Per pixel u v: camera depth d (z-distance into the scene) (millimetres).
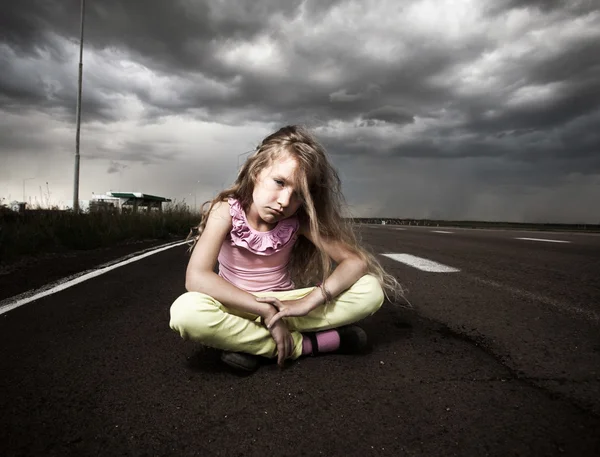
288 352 1851
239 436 1285
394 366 1858
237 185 1858
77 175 15047
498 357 1947
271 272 2000
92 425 1361
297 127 1835
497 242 9242
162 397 1568
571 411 1399
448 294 3398
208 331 1682
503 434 1263
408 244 8836
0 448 1226
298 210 2002
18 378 1747
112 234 8234
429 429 1304
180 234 11820
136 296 3377
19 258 5430
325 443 1236
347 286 1915
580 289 3547
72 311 2877
